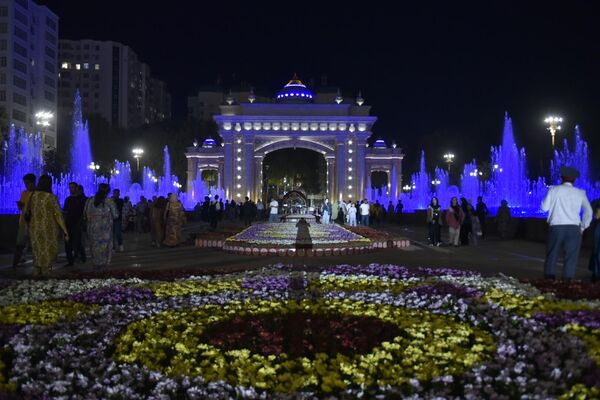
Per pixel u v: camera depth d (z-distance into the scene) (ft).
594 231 48.49
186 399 19.15
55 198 48.75
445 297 34.45
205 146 297.74
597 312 29.25
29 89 360.69
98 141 385.91
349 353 23.89
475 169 322.34
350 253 77.10
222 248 81.25
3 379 20.59
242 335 26.40
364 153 260.21
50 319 29.19
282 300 35.19
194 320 29.50
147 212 120.37
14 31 343.05
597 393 18.74
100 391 19.52
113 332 26.78
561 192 42.73
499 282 40.86
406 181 422.41
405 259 70.18
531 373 20.83
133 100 597.52
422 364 21.94
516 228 108.99
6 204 172.35
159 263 64.75
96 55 562.66
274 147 261.65
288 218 225.76
